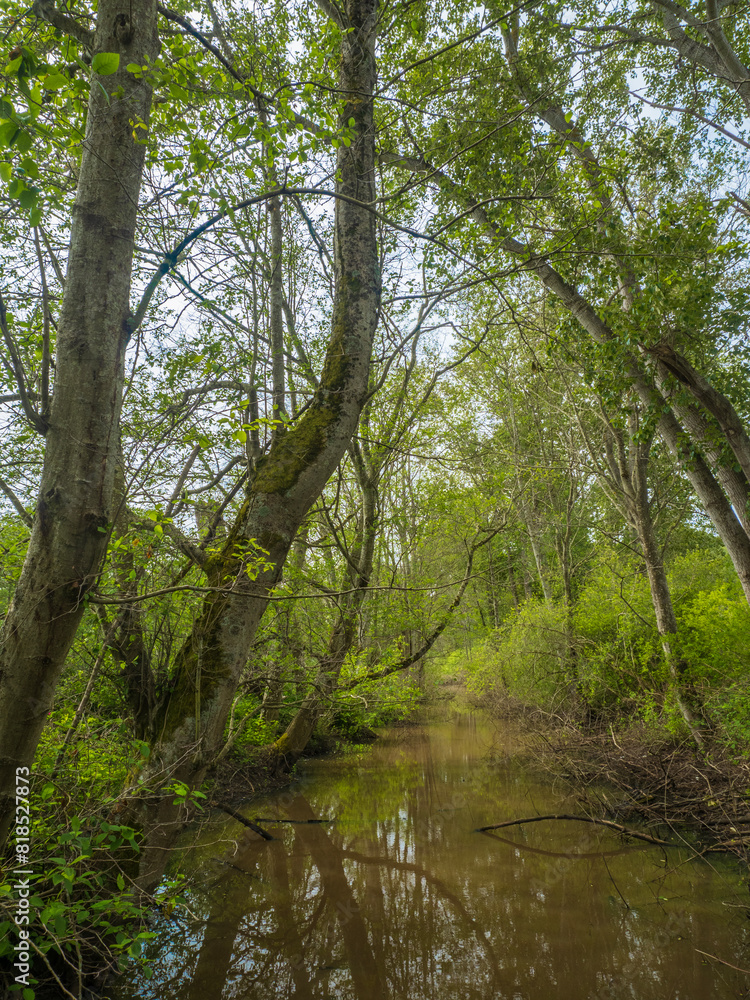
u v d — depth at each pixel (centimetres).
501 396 1695
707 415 832
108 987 432
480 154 771
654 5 883
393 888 610
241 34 687
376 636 1051
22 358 460
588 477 1653
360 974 458
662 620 988
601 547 1697
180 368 554
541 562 1747
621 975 448
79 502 258
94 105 281
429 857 693
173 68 320
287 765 1077
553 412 1644
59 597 252
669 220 770
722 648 950
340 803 930
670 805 772
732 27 873
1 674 249
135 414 574
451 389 1281
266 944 502
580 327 976
